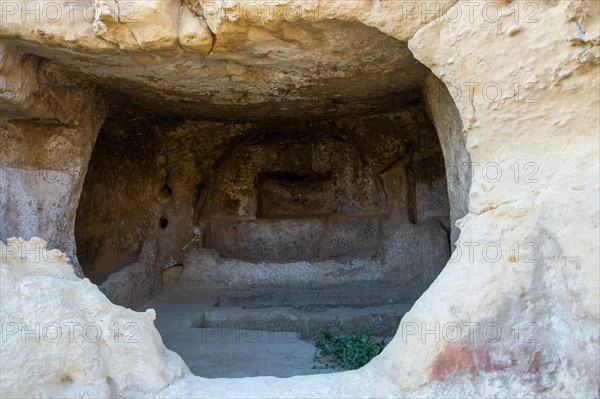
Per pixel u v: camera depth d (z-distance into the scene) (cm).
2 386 212
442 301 238
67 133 370
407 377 231
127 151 519
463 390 224
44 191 359
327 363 361
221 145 562
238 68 341
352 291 539
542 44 234
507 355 224
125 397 233
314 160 596
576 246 222
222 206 600
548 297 226
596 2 226
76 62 327
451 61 250
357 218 586
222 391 241
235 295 538
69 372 227
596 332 213
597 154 231
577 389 213
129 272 482
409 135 544
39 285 238
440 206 558
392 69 354
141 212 550
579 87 232
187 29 287
